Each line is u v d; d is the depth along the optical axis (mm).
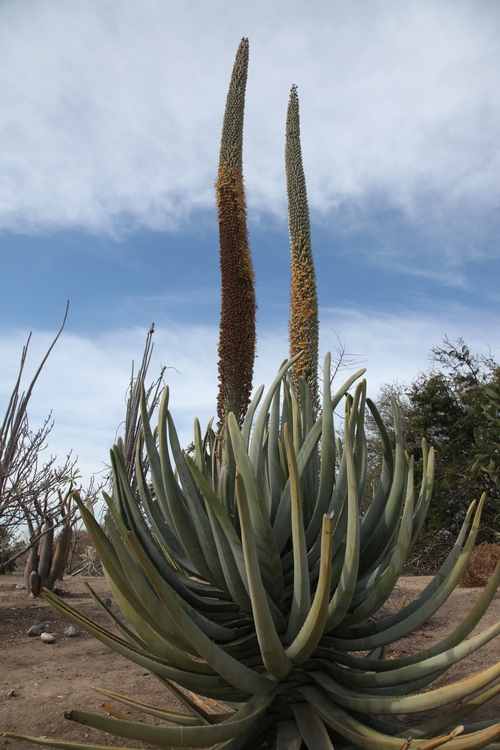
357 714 2684
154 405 9312
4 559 11023
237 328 7984
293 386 3176
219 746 2574
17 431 8078
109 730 2262
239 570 2676
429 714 3697
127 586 2531
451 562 2820
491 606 7027
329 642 2756
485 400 16266
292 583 2863
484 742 2131
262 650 2416
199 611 2879
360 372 3107
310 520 2971
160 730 2312
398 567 2635
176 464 2980
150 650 2613
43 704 4156
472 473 15258
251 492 2703
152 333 9531
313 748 2439
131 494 2926
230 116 9047
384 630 2779
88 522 2516
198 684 2613
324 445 2914
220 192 8609
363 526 2990
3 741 3525
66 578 11586
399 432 2990
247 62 9352
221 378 7875
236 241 8312
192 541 2916
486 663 4742
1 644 6160
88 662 5430
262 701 2570
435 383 18219
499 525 15055
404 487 3033
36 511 8930
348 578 2525
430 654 2631
